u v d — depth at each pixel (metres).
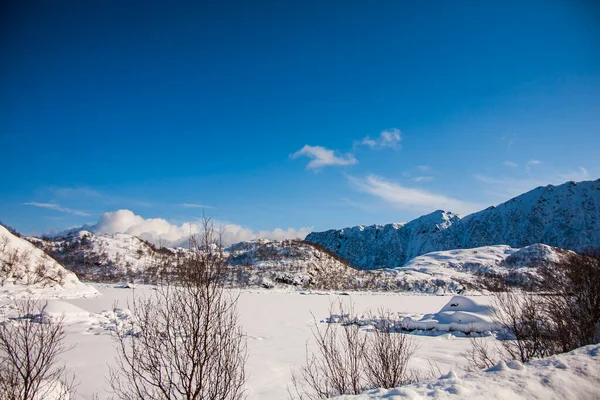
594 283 9.88
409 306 35.88
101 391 8.25
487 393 4.49
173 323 5.60
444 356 12.50
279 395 8.70
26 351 6.05
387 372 7.07
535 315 9.12
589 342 9.00
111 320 18.50
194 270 5.81
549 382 4.75
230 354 6.00
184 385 5.42
